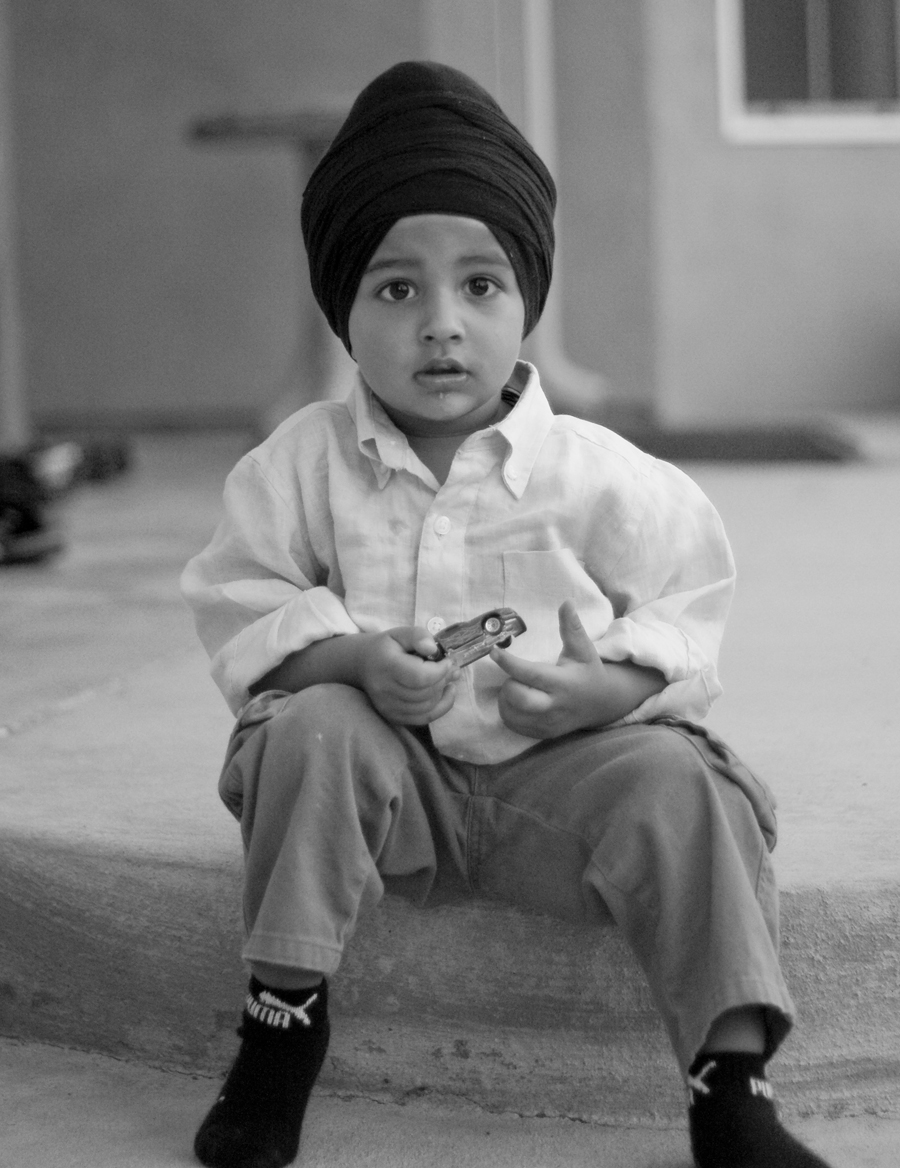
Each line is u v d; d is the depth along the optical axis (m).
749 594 3.65
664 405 8.40
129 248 10.01
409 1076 1.86
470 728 1.71
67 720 2.62
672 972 1.57
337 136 1.76
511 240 1.71
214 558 1.85
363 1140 1.74
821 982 1.79
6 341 7.53
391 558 1.76
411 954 1.83
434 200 1.67
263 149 9.82
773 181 9.31
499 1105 1.83
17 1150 1.71
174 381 10.06
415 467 1.76
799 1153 1.53
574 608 1.65
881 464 6.57
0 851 2.00
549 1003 1.81
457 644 1.63
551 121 7.20
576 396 7.84
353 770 1.61
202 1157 1.64
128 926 1.95
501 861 1.72
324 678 1.71
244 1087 1.64
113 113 9.91
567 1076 1.81
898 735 2.41
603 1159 1.70
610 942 1.78
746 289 9.39
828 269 9.38
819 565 4.03
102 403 10.15
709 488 5.89
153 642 3.29
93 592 3.94
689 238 9.37
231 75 9.77
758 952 1.53
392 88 1.72
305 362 7.10
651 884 1.60
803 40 9.58
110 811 2.09
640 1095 1.81
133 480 6.52
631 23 8.22
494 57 6.93
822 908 1.78
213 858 1.92
